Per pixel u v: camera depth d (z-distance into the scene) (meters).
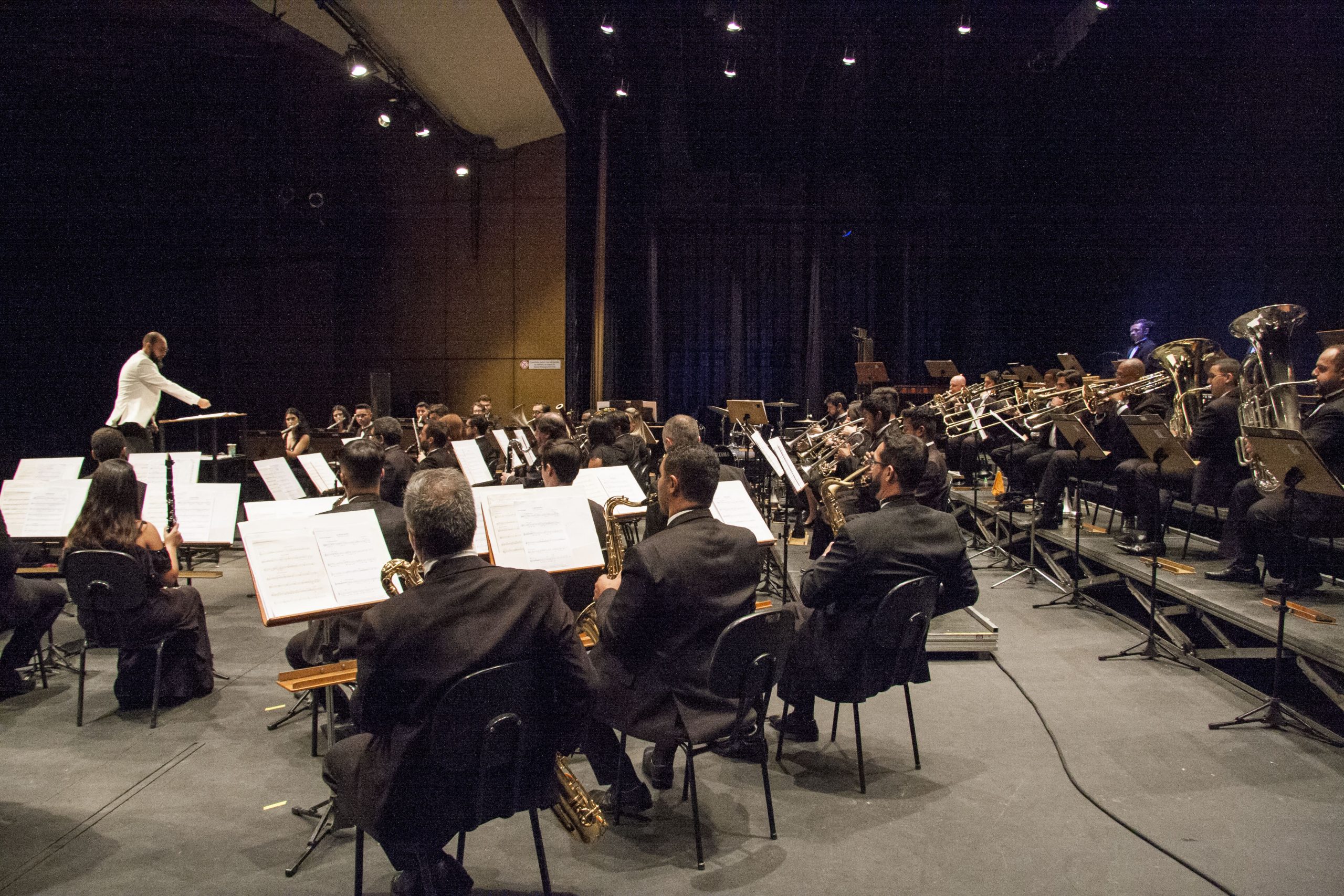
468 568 2.06
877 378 10.70
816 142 13.66
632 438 6.04
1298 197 10.14
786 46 12.62
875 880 2.57
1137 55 11.16
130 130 11.16
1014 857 2.69
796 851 2.74
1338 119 9.66
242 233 11.94
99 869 2.67
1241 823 2.87
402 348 12.42
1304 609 4.00
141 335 12.05
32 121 10.55
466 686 1.92
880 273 14.03
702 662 2.66
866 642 3.07
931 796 3.11
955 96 13.08
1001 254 13.70
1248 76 10.52
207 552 7.58
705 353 14.03
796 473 4.66
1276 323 4.30
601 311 12.61
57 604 4.28
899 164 13.64
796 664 3.24
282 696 4.21
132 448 6.98
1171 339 11.83
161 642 3.89
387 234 12.33
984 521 7.69
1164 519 5.36
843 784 3.21
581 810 2.45
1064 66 11.84
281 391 12.44
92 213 11.17
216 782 3.28
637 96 13.12
